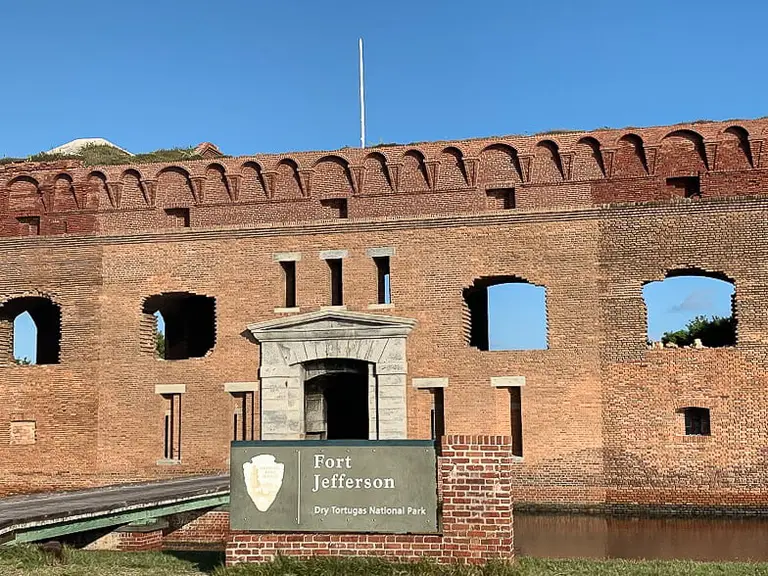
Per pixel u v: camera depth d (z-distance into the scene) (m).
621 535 24.81
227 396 32.66
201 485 26.80
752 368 29.03
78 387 33.72
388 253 32.03
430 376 31.12
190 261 33.50
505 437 15.09
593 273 30.50
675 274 30.92
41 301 36.66
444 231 31.72
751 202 29.58
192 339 38.81
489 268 31.23
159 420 33.09
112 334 33.78
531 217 31.11
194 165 34.06
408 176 32.50
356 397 36.47
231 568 15.14
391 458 15.36
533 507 29.86
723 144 30.38
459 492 15.10
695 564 17.45
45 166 35.19
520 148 31.62
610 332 30.17
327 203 33.22
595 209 30.69
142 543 22.98
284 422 31.86
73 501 22.39
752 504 28.55
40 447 33.75
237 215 33.66
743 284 29.38
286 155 33.34
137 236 34.00
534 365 30.53
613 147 30.92
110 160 39.12
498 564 14.58
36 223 35.50
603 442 29.77
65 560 17.78
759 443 28.73
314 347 31.89
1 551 17.56
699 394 29.34
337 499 15.40
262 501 15.55
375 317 31.41
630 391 29.81
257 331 32.31
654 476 29.31
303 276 32.66
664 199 30.55
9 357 35.44
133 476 32.94
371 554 15.20
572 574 15.95
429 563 14.69
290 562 15.01
